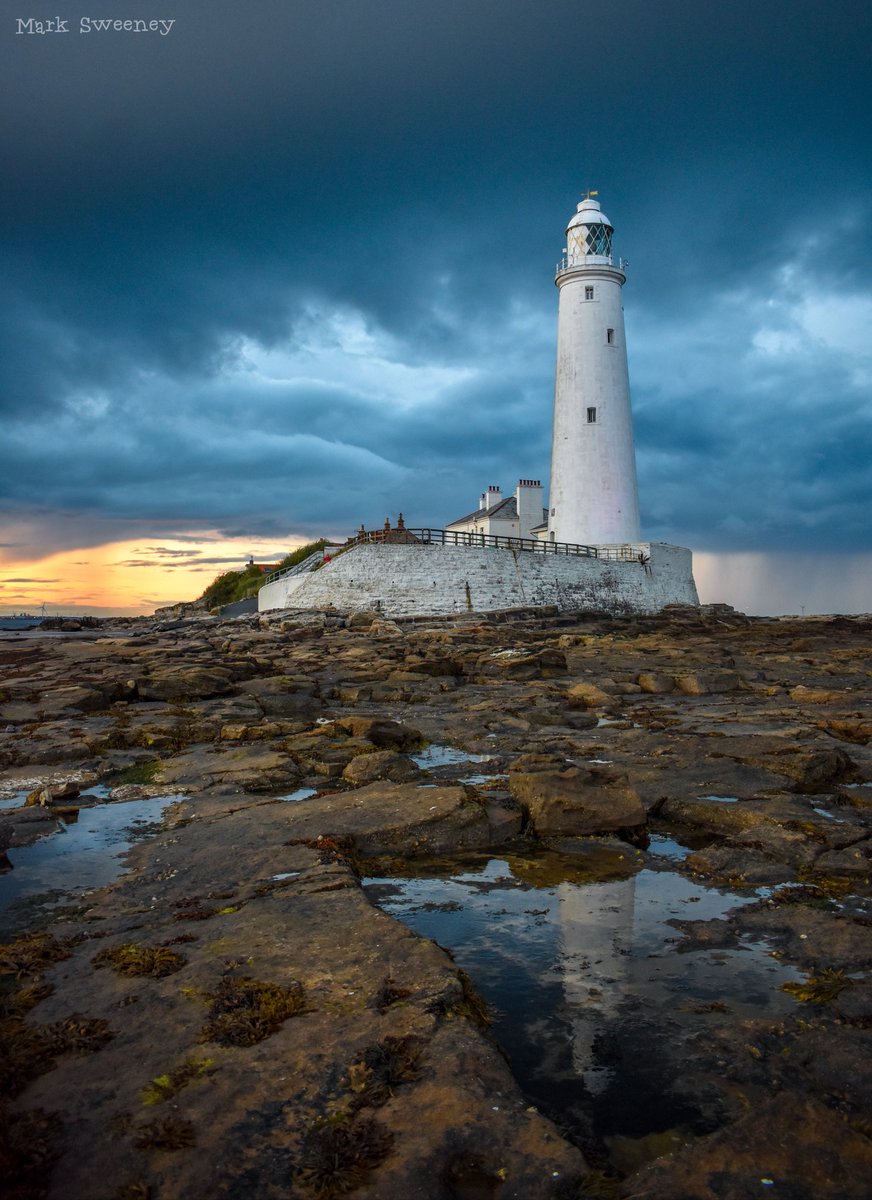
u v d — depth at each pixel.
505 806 9.59
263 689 20.55
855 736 14.23
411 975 5.11
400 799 9.43
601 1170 3.49
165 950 5.57
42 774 11.98
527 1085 4.20
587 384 60.41
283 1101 3.83
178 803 10.31
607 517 60.38
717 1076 4.27
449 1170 3.39
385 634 37.53
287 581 48.12
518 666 24.89
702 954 5.89
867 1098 3.98
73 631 50.72
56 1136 3.58
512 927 6.50
